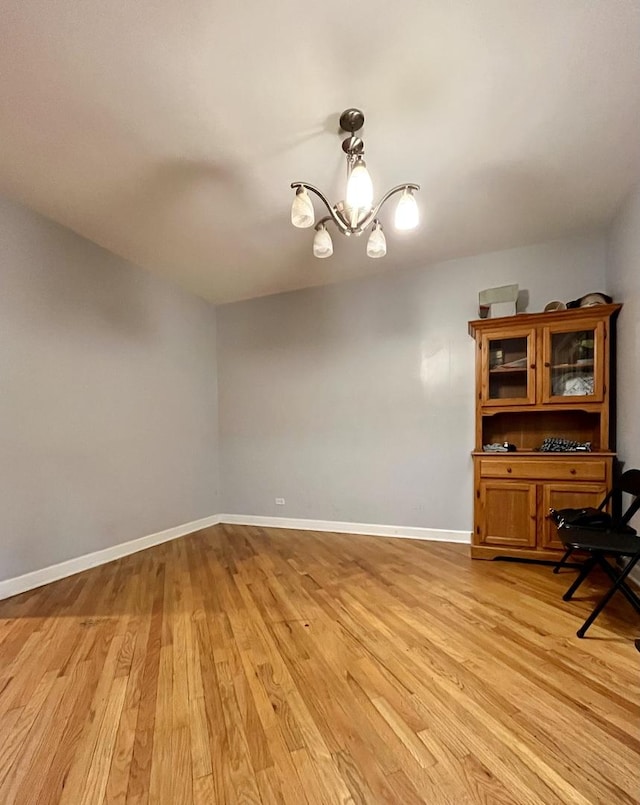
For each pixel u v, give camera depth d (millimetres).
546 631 2053
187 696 1609
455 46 1628
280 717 1481
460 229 3184
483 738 1365
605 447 2922
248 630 2119
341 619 2217
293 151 2234
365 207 1862
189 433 4344
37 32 1551
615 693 1582
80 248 3205
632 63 1712
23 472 2768
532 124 2070
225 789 1194
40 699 1604
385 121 2029
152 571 3066
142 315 3797
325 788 1190
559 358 3125
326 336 4262
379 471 4027
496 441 3557
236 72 1730
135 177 2473
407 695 1585
